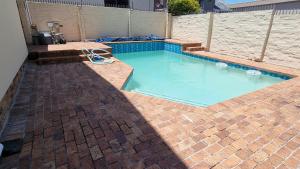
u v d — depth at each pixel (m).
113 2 13.88
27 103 3.35
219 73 7.50
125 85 4.88
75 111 3.11
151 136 2.50
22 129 2.56
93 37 10.77
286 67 6.97
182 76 7.11
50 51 6.44
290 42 6.81
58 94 3.79
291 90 4.39
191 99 5.11
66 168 1.93
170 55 10.81
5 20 3.60
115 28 11.38
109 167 1.96
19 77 4.35
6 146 2.20
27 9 8.50
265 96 4.00
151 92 5.49
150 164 2.02
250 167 2.02
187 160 2.10
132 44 10.86
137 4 14.76
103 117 2.95
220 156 2.17
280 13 6.99
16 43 4.38
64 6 9.38
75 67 5.93
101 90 4.07
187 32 11.84
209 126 2.79
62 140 2.36
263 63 7.60
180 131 2.64
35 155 2.09
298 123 2.92
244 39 8.41
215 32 9.84
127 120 2.88
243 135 2.58
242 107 3.45
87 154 2.13
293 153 2.25
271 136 2.58
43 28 9.16
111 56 7.68
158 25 13.00
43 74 5.10
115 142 2.36
